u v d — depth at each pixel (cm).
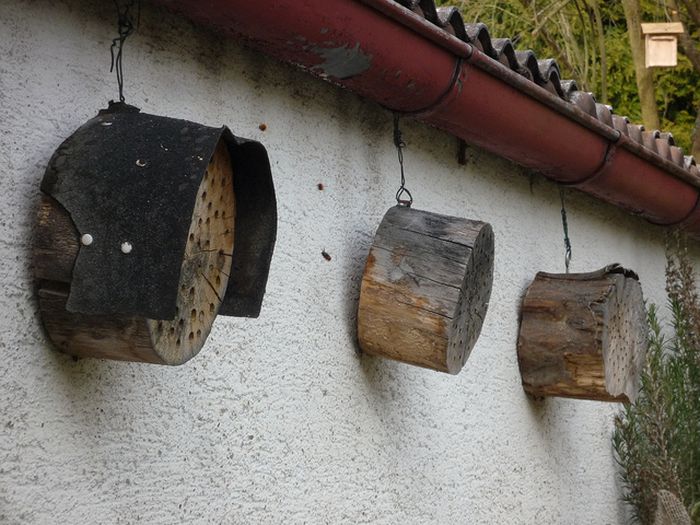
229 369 310
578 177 471
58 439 252
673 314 637
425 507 399
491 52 371
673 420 545
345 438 358
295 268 343
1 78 245
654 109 946
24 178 247
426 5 336
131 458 273
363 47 316
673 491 514
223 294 272
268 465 322
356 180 377
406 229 363
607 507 552
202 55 310
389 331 356
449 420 421
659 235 664
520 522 468
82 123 265
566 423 520
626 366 486
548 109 409
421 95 355
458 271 349
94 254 230
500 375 464
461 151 444
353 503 359
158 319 225
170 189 231
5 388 239
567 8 1148
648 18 1195
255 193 278
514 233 487
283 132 342
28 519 243
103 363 266
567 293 474
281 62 343
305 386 342
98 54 273
